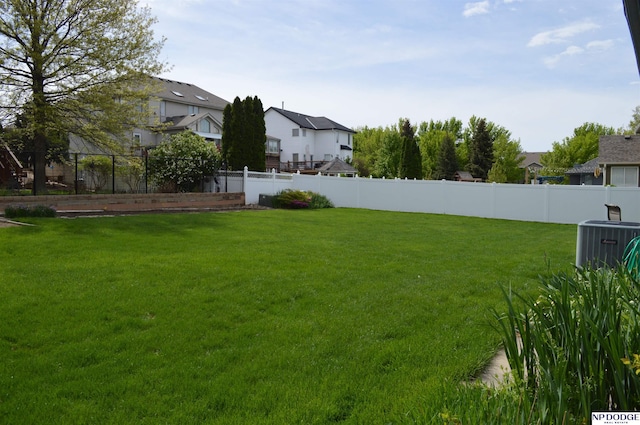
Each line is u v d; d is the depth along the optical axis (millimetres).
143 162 18312
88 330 4164
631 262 4758
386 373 3449
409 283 6230
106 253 7430
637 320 2436
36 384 3145
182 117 37031
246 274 6379
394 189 20453
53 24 15102
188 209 16703
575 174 41812
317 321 4617
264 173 20844
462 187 18922
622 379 2158
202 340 4023
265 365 3543
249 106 21812
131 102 16703
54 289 5344
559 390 2107
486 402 2455
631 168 26125
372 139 64750
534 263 7855
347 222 14250
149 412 2828
